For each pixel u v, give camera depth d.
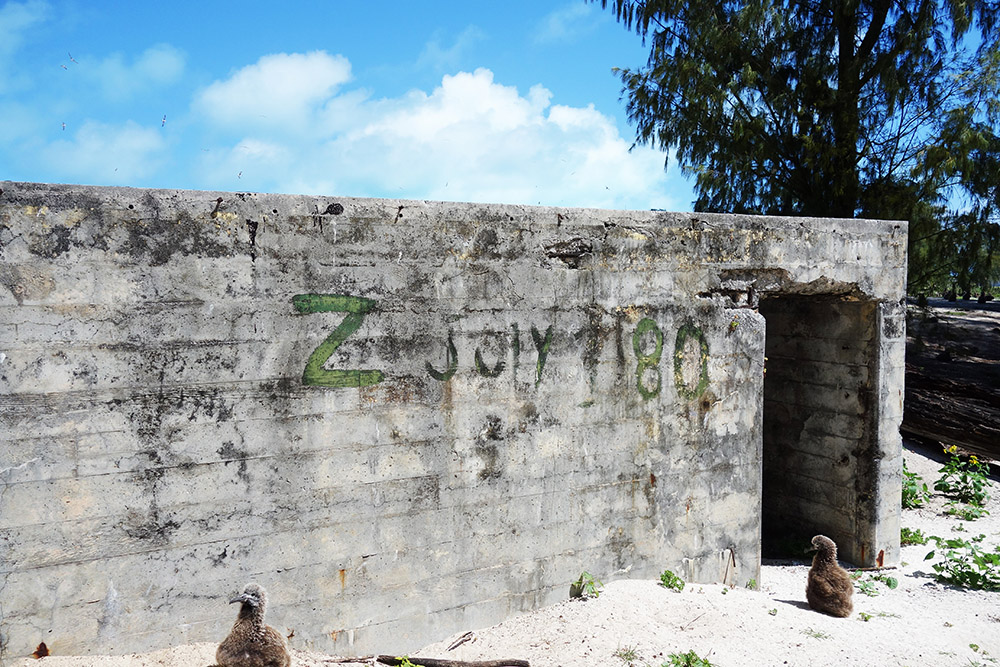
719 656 5.25
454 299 5.39
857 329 7.89
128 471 4.40
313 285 4.89
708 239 6.59
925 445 12.88
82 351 4.26
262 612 4.27
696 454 6.62
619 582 6.21
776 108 14.88
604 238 6.05
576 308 5.95
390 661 5.05
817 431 8.30
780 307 8.64
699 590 6.40
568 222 5.88
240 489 4.71
